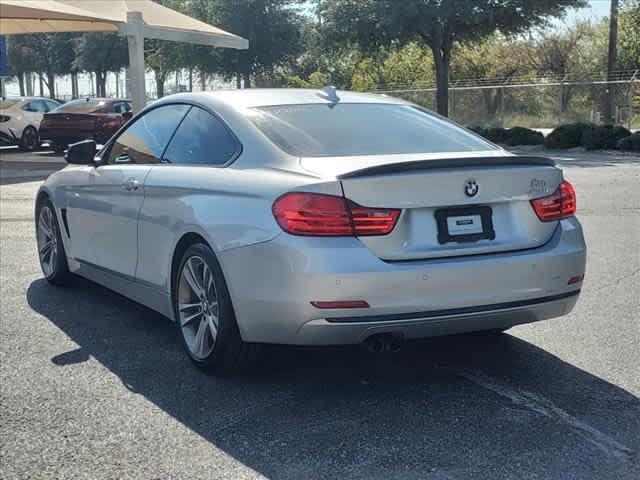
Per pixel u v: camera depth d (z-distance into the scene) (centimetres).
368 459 350
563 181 450
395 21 3123
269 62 4731
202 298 460
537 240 430
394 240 394
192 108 515
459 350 503
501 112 3581
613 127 2411
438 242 404
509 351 500
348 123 476
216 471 340
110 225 557
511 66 5059
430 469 340
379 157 430
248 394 430
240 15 4606
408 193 396
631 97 3209
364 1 3334
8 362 482
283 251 391
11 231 939
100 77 5784
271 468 342
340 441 369
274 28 4669
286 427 386
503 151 475
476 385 441
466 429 381
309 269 384
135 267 528
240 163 448
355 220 389
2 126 2267
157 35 1941
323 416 399
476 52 5041
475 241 412
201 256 446
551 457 351
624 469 340
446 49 3341
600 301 616
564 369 466
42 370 468
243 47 2197
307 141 447
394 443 366
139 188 516
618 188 1353
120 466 346
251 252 405
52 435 378
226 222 423
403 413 402
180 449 362
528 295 418
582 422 389
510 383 444
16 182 1473
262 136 450
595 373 459
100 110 2200
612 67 3291
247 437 374
